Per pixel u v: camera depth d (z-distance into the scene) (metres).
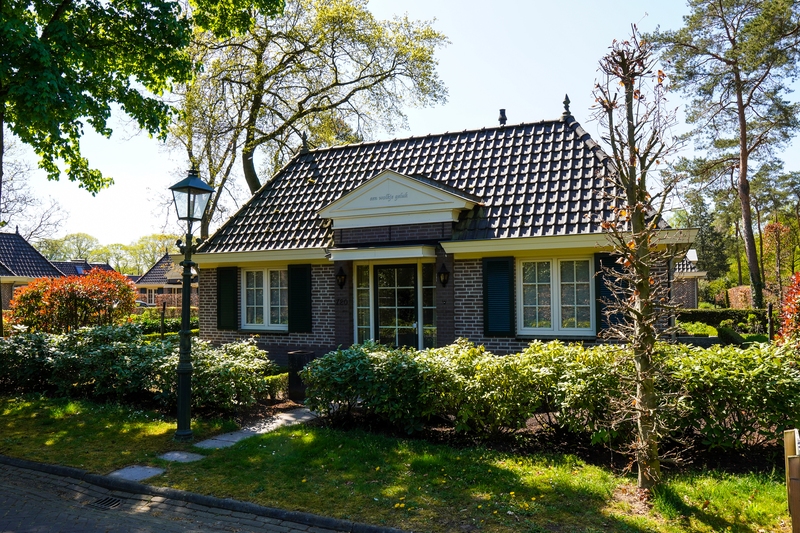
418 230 12.09
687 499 5.37
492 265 11.35
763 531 4.73
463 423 7.40
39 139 13.45
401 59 26.48
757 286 27.28
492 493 5.71
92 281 18.77
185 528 5.43
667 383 6.46
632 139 5.79
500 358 7.66
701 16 25.80
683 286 33.03
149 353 10.42
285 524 5.46
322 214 13.14
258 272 14.23
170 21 11.88
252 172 26.61
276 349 13.76
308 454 7.13
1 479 6.86
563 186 11.80
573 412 6.81
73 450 7.68
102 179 14.73
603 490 5.66
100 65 12.39
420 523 5.16
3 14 9.97
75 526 5.53
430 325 12.37
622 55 5.76
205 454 7.44
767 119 26.73
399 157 14.52
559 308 11.12
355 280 12.98
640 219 5.82
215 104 24.12
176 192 8.27
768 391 6.21
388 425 8.35
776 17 23.42
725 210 37.41
